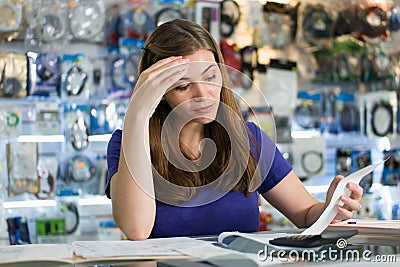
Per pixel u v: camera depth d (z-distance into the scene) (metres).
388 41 3.37
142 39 2.86
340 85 3.38
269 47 3.16
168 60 1.20
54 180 2.72
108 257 0.92
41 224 2.67
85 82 2.77
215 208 1.46
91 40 2.80
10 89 2.63
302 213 1.54
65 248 1.05
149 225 1.29
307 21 3.22
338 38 3.28
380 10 3.31
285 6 3.18
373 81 3.32
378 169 3.30
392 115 3.33
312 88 3.32
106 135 2.81
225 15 3.02
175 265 0.86
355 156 3.28
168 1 2.92
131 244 1.09
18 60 2.66
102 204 2.80
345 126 3.31
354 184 1.24
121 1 2.87
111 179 1.43
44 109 2.73
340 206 1.21
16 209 2.67
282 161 1.58
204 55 1.32
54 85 2.73
